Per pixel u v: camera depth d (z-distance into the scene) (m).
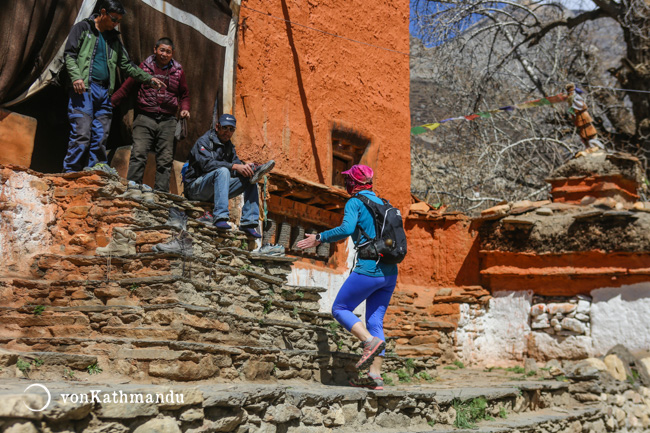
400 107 13.50
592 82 21.42
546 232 11.84
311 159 11.12
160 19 7.85
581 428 8.45
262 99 10.17
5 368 4.43
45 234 6.17
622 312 11.12
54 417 3.32
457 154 20.59
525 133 20.62
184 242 5.64
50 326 5.36
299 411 4.93
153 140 7.18
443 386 8.03
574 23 20.38
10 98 6.44
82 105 6.51
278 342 6.28
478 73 20.78
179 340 5.00
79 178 6.27
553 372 9.82
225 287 6.00
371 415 5.65
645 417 10.03
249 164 7.07
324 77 11.56
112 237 5.75
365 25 12.72
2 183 5.95
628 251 11.03
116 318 5.23
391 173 13.12
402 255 5.89
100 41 6.68
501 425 6.74
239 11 9.07
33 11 6.36
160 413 3.91
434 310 12.49
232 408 4.41
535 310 11.85
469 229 13.21
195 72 8.36
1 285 5.60
